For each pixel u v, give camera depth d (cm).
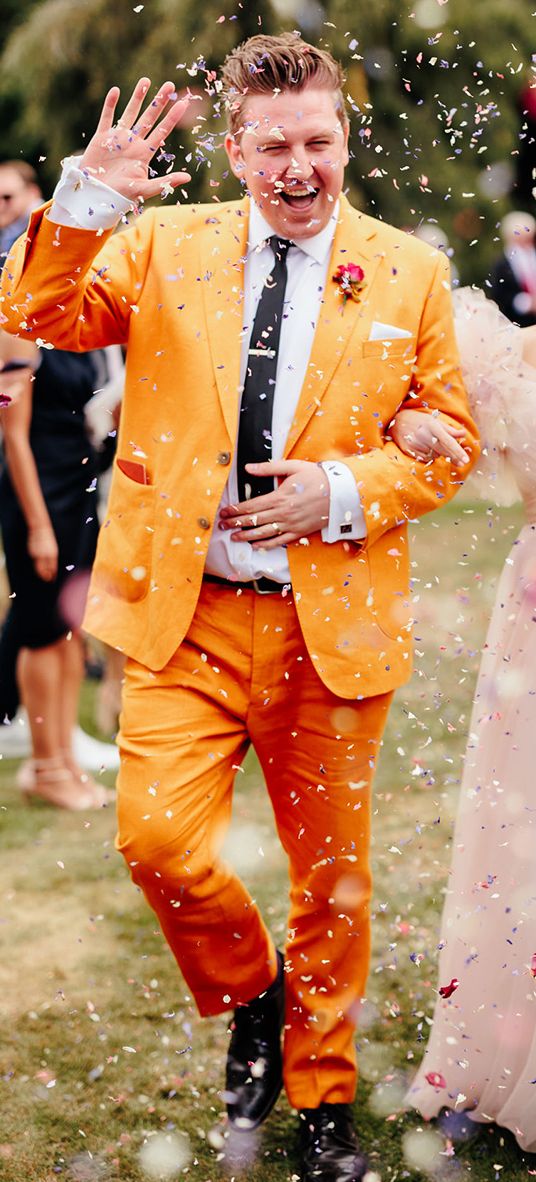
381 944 344
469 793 277
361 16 923
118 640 254
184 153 773
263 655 250
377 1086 286
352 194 967
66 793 469
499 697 272
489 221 977
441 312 255
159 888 245
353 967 266
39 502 435
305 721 255
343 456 249
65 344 248
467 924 272
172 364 248
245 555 247
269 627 249
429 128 970
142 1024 315
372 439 251
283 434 248
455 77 984
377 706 257
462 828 278
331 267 248
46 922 370
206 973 255
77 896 388
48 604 450
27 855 420
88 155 233
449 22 980
